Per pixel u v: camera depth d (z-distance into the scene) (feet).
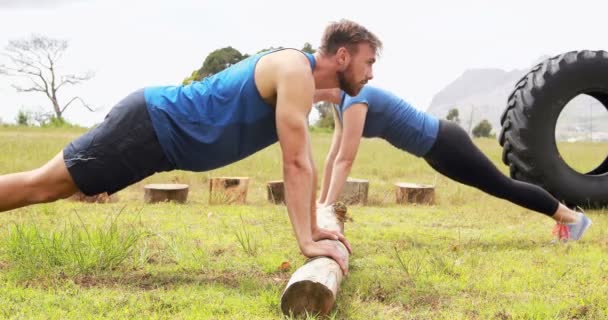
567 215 16.81
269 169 35.09
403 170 36.29
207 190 28.27
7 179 11.07
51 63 173.78
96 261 12.26
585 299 11.04
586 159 42.11
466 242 16.65
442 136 16.39
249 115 11.30
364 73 11.45
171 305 10.21
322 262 10.52
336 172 16.11
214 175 31.94
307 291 9.54
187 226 17.78
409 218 20.90
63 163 11.10
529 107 22.33
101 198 22.71
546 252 15.26
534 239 17.26
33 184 11.11
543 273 13.01
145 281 11.75
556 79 22.38
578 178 22.61
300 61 10.98
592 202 22.63
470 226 19.52
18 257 12.37
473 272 12.95
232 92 11.25
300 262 13.61
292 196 10.88
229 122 11.27
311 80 11.00
